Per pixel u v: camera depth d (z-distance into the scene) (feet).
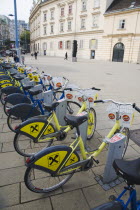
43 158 6.29
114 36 97.35
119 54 98.27
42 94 13.39
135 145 10.93
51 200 6.81
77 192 7.23
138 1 88.53
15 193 7.04
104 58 105.50
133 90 26.61
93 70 52.70
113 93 24.23
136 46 89.51
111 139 7.25
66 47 131.95
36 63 69.87
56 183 7.57
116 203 4.59
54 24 138.00
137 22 86.43
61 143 10.62
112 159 7.27
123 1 97.76
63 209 6.48
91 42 112.06
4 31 291.79
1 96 16.15
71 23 123.24
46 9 141.69
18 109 10.87
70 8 121.08
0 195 6.91
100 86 28.60
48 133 9.20
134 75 44.24
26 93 14.39
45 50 156.87
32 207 6.48
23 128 8.59
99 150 7.82
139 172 4.25
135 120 14.85
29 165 6.12
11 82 16.89
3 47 196.13
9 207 6.44
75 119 6.83
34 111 11.22
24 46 256.73
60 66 60.75
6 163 8.70
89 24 110.52
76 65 68.54
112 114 8.09
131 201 4.70
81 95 10.12
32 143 10.38
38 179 7.77
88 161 7.51
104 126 13.41
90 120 10.87
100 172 8.41
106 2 98.73
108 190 7.39
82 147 7.45
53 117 9.55
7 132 11.60
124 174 4.33
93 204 6.73
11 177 7.83
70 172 7.27
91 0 105.60
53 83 14.24
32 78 17.07
